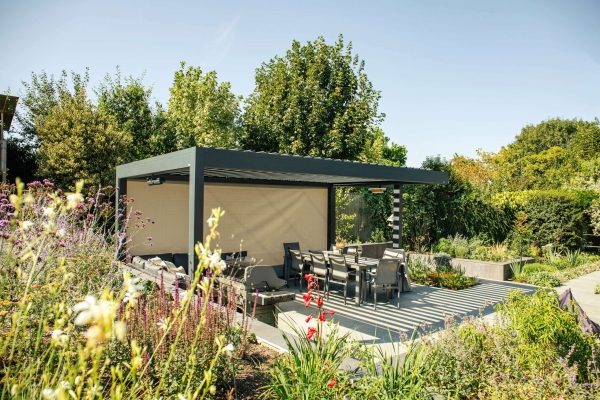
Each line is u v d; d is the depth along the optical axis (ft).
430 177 27.78
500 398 9.55
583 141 77.25
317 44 48.67
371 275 25.82
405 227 42.88
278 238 33.94
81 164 35.70
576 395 9.33
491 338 11.57
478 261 34.71
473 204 43.39
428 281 29.99
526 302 11.97
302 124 47.11
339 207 44.29
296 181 34.30
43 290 7.84
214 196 30.32
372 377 8.87
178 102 53.67
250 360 11.04
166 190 28.60
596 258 43.55
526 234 44.60
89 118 37.63
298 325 18.38
